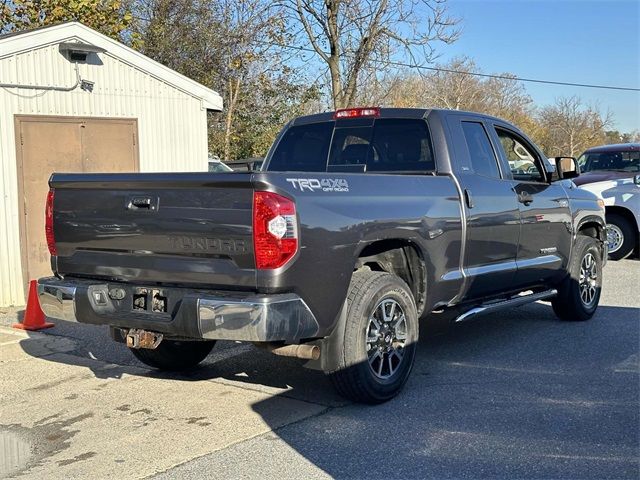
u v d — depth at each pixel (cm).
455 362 642
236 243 440
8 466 425
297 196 445
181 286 470
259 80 2466
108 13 1722
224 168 1543
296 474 407
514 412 507
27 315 793
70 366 648
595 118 6203
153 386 586
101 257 506
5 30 1678
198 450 445
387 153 632
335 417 502
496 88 5788
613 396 540
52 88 992
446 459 425
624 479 396
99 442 462
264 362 657
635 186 1334
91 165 1046
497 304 655
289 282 440
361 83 2552
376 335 519
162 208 467
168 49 2195
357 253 486
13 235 965
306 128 691
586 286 813
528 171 730
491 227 625
